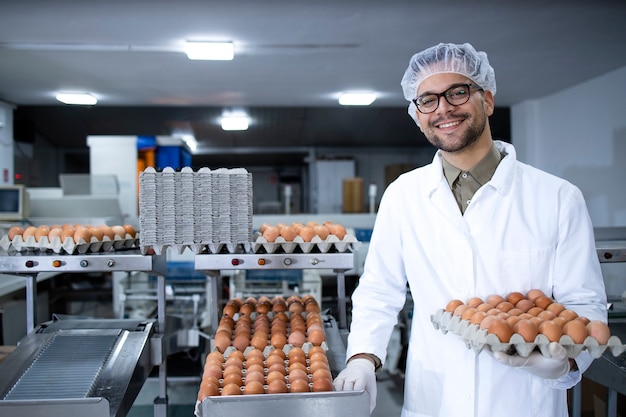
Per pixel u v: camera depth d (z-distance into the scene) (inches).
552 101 175.6
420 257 49.5
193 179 56.5
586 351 41.4
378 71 142.6
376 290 52.2
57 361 56.4
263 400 39.5
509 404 44.4
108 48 116.7
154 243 55.8
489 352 38.9
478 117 44.4
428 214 49.6
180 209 56.4
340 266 62.5
